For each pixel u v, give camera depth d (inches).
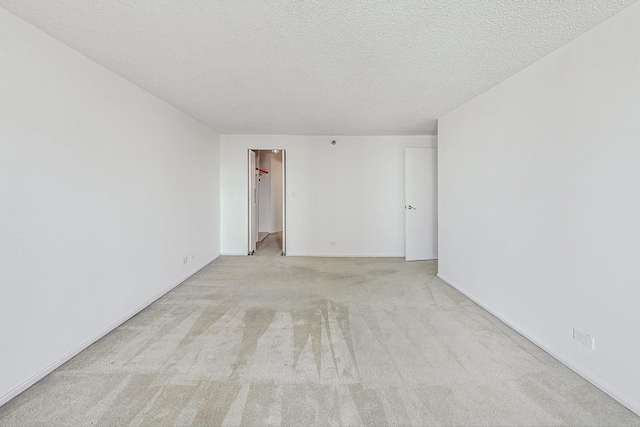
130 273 100.1
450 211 134.3
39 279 67.1
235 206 198.8
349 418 55.2
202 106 128.7
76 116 77.6
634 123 57.1
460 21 63.1
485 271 107.6
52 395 60.9
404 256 199.6
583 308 67.9
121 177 95.7
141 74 93.1
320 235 199.3
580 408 57.9
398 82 99.2
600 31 63.4
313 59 82.4
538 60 81.4
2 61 59.4
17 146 62.4
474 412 56.8
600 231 63.9
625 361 58.8
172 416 55.3
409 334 88.5
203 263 167.5
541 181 80.7
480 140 110.2
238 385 64.4
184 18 62.9
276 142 195.8
